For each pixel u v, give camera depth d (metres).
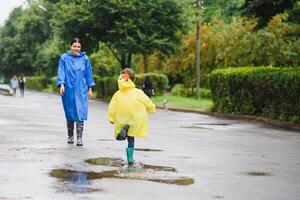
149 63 62.84
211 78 32.53
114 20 47.44
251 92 27.89
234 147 14.06
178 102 43.56
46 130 16.69
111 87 51.81
